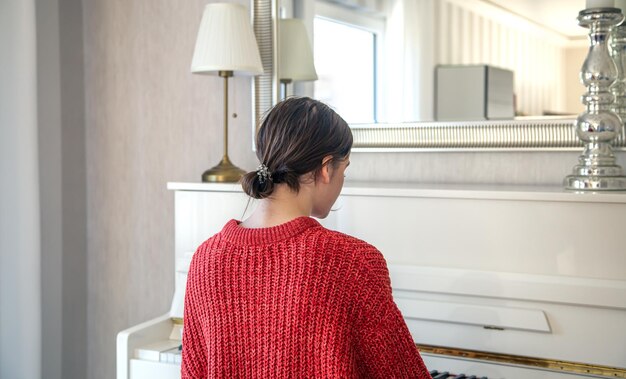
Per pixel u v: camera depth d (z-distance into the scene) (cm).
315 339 126
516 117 234
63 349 322
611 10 202
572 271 182
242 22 255
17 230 292
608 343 174
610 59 204
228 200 230
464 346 188
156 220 310
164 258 310
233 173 256
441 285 191
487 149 239
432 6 246
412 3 249
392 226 203
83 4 321
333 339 126
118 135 317
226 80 259
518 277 184
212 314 134
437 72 246
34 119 291
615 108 220
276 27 270
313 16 266
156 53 305
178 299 235
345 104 263
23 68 288
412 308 194
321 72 267
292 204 139
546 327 178
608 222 177
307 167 136
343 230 210
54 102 314
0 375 300
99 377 329
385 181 260
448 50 244
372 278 131
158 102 306
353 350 129
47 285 315
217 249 137
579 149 225
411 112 251
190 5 296
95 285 328
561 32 227
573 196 180
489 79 238
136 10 308
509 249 188
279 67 272
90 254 328
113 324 324
